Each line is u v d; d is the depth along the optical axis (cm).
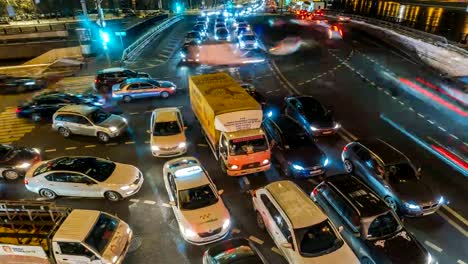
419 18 4931
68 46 4350
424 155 1772
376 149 1501
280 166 1688
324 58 3691
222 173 1658
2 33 4428
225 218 1232
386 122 2164
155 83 2594
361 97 2577
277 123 1784
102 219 1159
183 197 1277
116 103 2562
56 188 1463
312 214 1115
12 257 1112
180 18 7462
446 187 1509
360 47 4166
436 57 3562
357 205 1152
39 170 1512
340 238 1083
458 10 4084
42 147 1944
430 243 1198
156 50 4266
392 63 3453
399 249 1065
